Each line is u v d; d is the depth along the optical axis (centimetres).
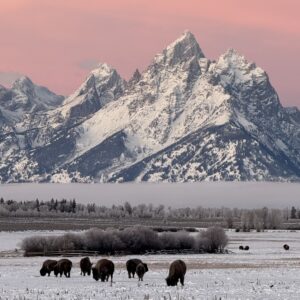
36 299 11919
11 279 17062
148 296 12012
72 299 11906
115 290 13525
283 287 14125
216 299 11706
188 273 18475
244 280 16138
